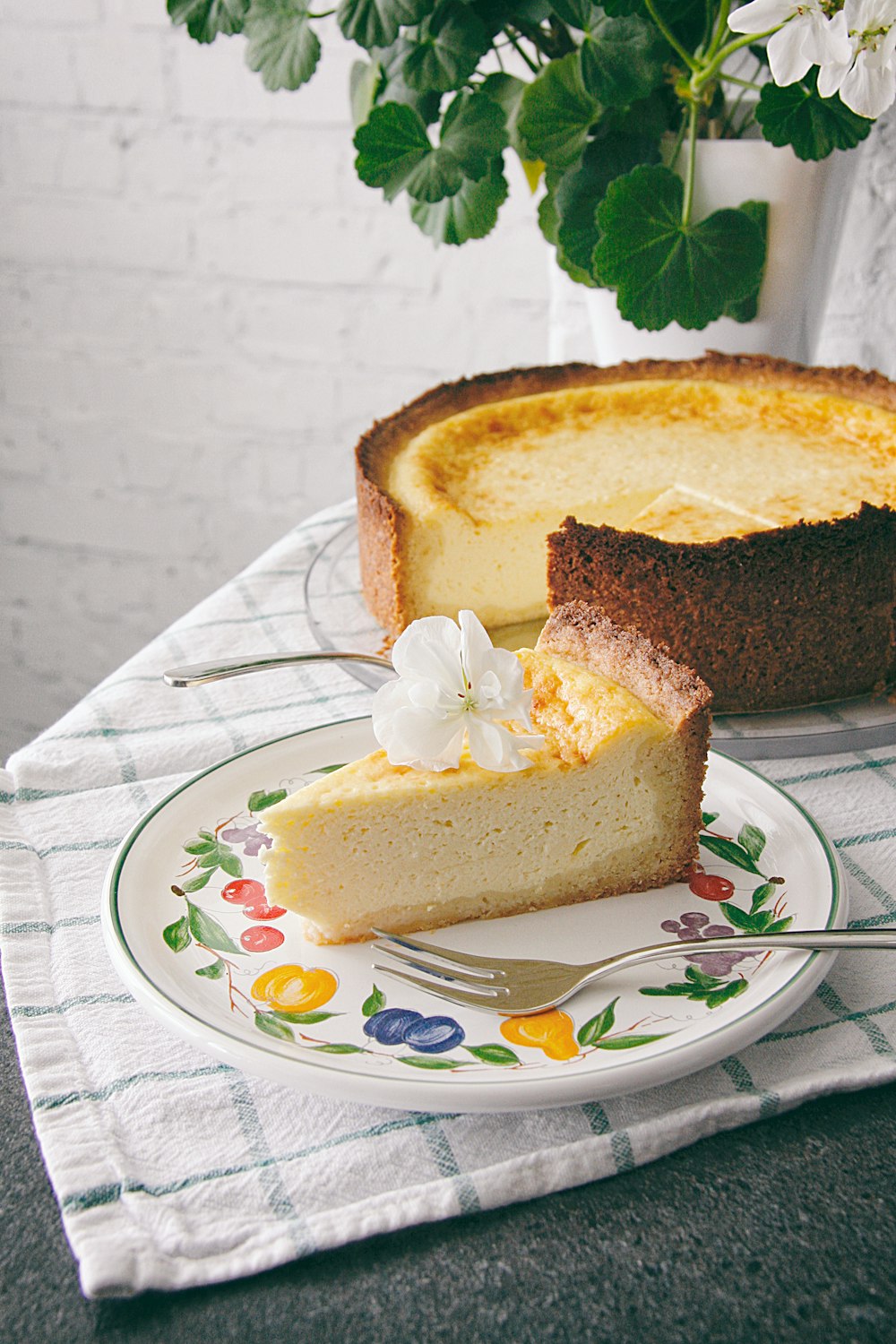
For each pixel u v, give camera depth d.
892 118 0.95
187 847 0.65
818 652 0.77
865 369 1.00
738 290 0.86
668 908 0.64
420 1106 0.54
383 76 0.87
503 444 0.92
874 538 0.75
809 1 0.72
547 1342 0.51
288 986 0.60
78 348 1.46
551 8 0.83
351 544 0.93
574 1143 0.55
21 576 1.61
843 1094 0.57
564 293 1.12
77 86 1.33
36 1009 0.59
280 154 1.30
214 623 0.84
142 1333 0.52
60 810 0.69
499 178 0.86
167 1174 0.55
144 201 1.37
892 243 0.98
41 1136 0.55
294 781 0.69
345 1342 0.51
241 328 1.40
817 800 0.70
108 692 0.77
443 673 0.63
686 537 0.79
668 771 0.64
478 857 0.63
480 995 0.59
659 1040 0.56
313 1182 0.55
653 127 0.86
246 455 1.47
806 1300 0.52
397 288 1.34
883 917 0.64
